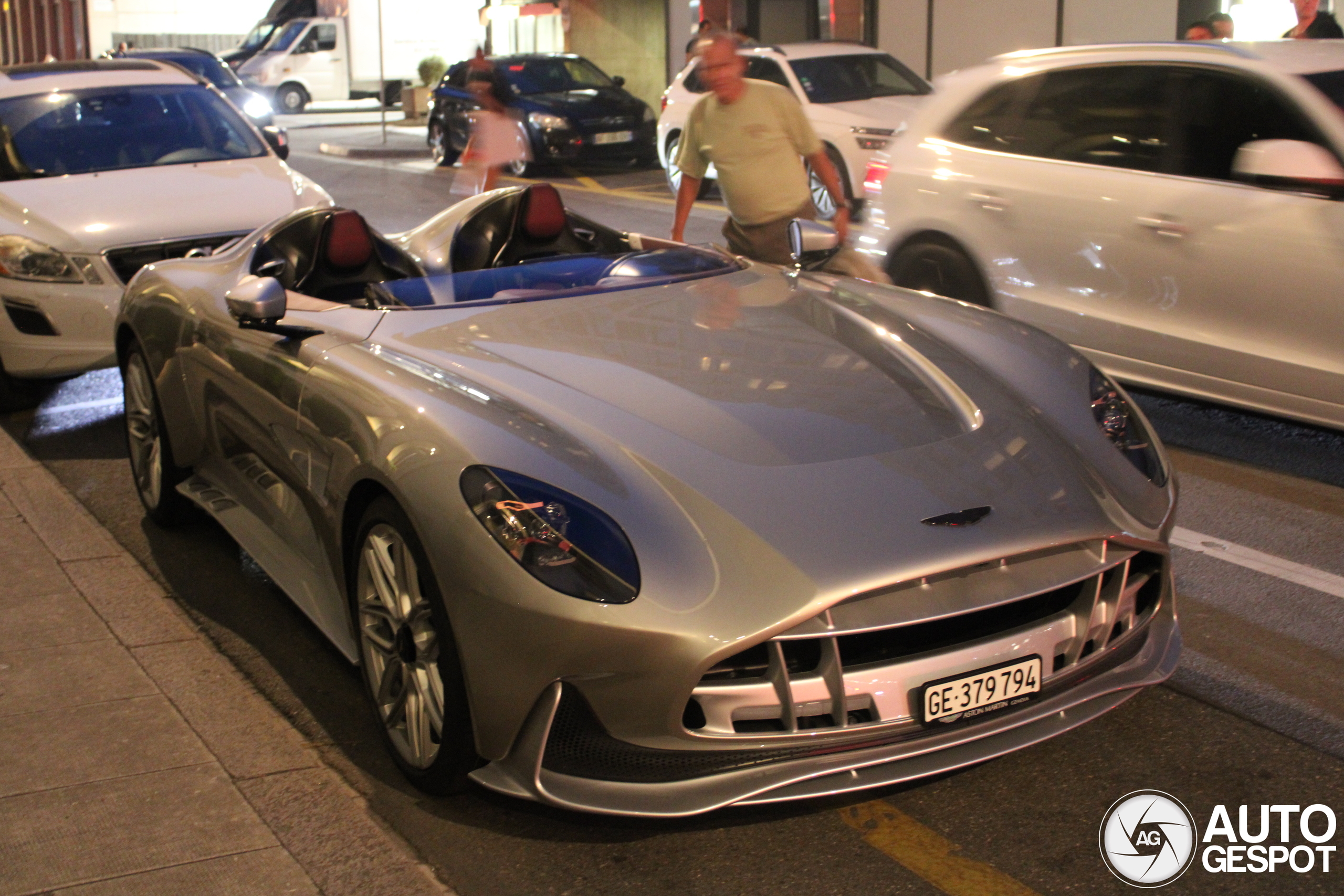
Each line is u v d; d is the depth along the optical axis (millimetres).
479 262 4340
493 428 2744
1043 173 5656
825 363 3191
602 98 16797
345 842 2639
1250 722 3082
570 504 2535
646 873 2572
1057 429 3018
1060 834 2662
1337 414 4703
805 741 2486
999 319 3701
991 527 2576
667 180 15555
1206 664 3379
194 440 4246
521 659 2463
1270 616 3664
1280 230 4770
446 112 17344
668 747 2459
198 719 3158
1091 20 13672
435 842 2686
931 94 6352
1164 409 5938
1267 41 5312
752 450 2744
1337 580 3918
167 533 4570
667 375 3086
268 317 3406
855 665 2506
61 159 6949
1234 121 5051
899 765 2561
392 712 2871
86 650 3543
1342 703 3162
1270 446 5305
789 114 5715
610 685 2428
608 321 3469
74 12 31672
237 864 2547
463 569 2516
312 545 3361
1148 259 5215
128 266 5996
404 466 2711
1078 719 2725
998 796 2801
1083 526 2648
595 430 2795
